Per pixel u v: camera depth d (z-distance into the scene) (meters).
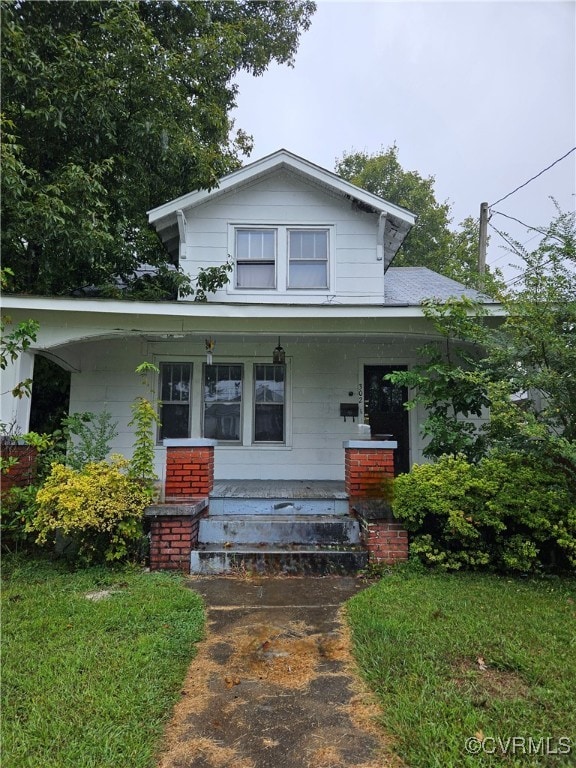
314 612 3.94
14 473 5.68
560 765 2.03
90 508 4.71
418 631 3.34
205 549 5.13
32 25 8.22
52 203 7.33
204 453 5.69
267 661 3.11
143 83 8.48
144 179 9.16
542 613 3.68
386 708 2.50
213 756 2.19
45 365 9.05
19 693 2.58
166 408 8.48
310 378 8.53
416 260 23.69
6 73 7.34
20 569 4.81
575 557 4.62
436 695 2.57
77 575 4.66
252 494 6.02
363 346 8.60
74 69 7.95
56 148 8.60
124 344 8.46
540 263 5.46
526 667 2.83
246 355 8.55
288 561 4.96
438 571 4.82
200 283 7.99
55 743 2.19
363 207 8.47
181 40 10.59
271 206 8.53
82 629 3.38
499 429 5.46
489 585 4.40
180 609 3.83
